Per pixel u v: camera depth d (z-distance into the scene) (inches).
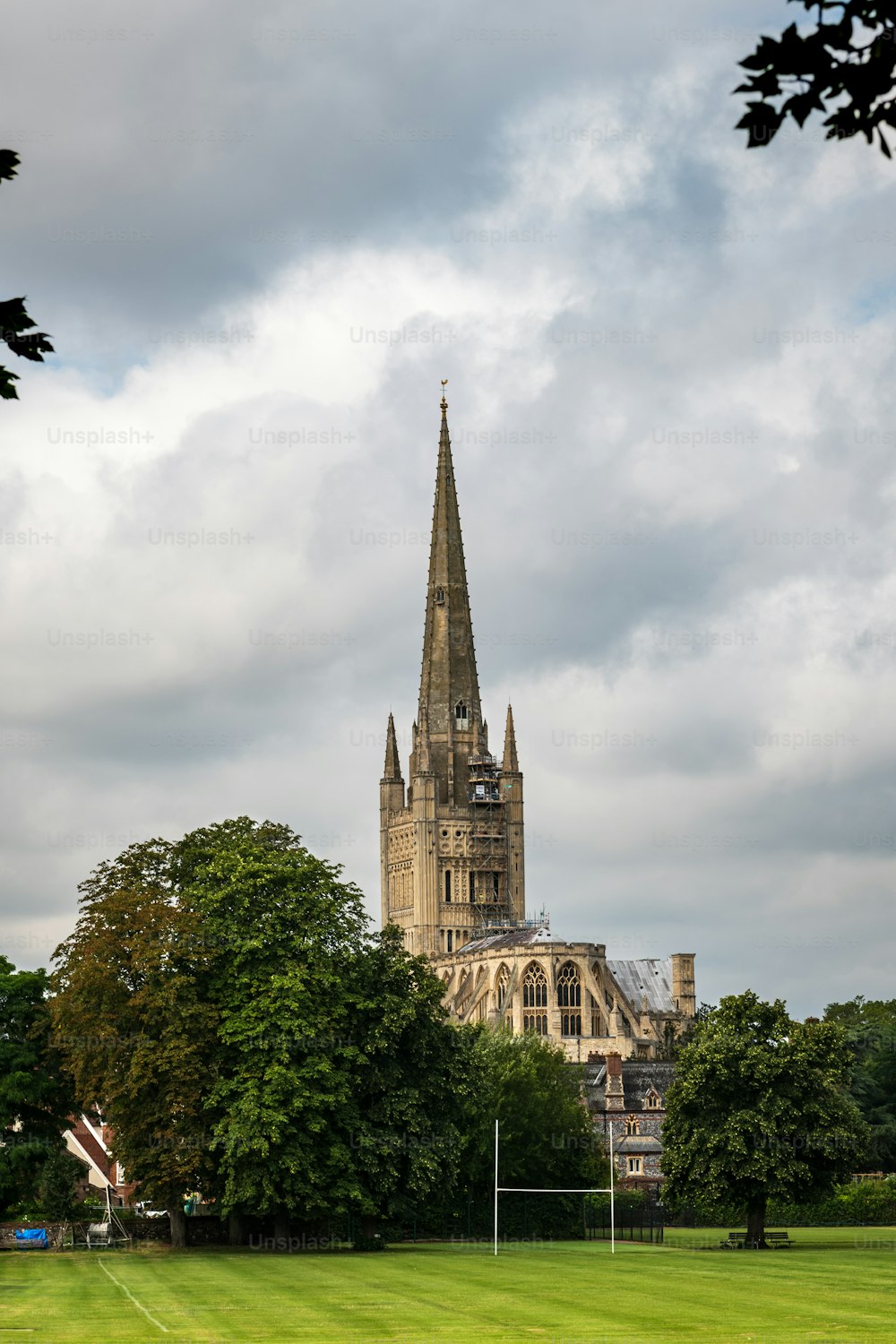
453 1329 2490.2
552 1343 2320.4
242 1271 3698.3
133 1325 2519.7
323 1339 2364.7
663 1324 2556.6
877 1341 2330.2
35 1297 3019.2
